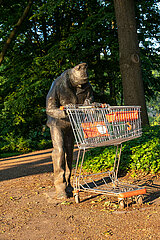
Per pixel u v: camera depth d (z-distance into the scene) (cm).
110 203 445
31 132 2338
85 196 514
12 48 1889
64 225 376
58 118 503
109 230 339
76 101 512
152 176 612
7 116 2331
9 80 1880
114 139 438
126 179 608
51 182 724
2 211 489
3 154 2058
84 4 1705
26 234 361
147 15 1512
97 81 1833
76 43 1531
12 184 775
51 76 1783
